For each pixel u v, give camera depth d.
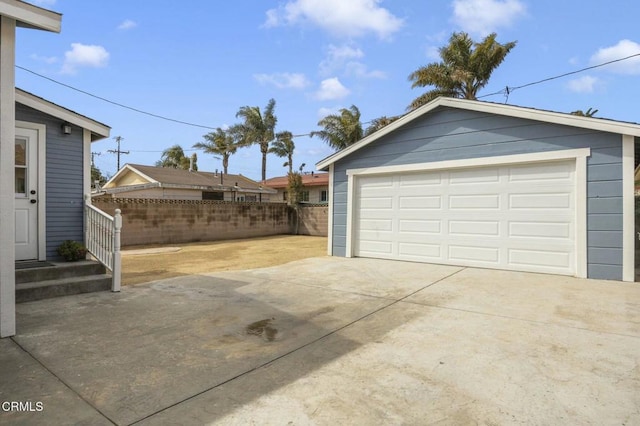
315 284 6.39
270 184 30.44
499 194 7.57
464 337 3.74
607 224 6.42
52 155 6.46
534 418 2.29
